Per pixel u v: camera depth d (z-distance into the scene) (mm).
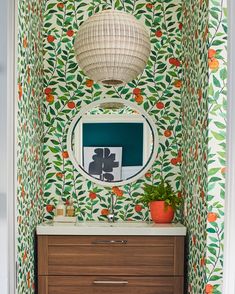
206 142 2469
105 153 3580
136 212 3562
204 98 2557
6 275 2354
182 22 3592
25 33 2805
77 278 3082
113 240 3084
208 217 2410
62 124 3609
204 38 2570
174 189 3568
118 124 3592
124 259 3082
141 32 2775
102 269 3080
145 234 3074
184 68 3451
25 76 2812
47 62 3629
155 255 3082
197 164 2791
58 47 3635
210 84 2426
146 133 3588
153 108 3605
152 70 3621
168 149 3586
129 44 2730
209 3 2426
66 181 3586
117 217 3566
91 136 3588
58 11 3648
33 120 3111
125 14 2781
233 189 1893
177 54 3621
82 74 3627
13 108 2471
